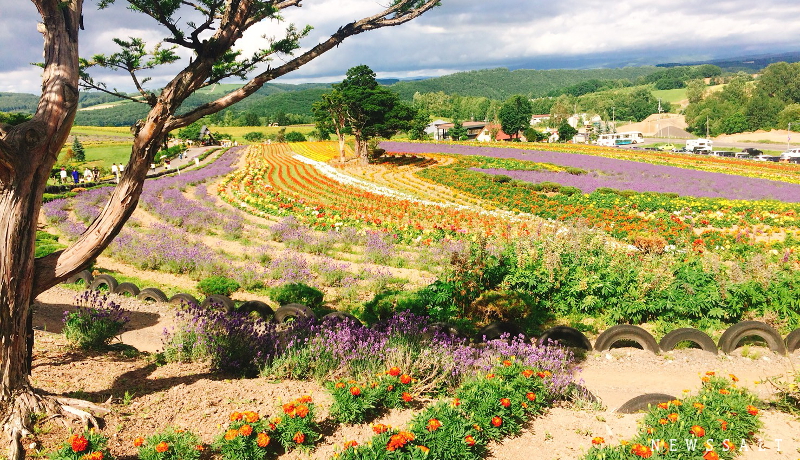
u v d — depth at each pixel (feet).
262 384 19.60
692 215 83.66
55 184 122.83
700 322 33.04
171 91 16.17
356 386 16.56
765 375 24.49
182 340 22.88
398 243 63.67
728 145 313.12
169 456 13.52
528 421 17.19
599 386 23.32
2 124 14.98
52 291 39.04
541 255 38.17
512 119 372.17
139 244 54.49
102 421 15.52
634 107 552.41
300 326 24.84
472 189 110.93
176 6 16.43
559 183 120.47
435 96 643.45
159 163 175.01
